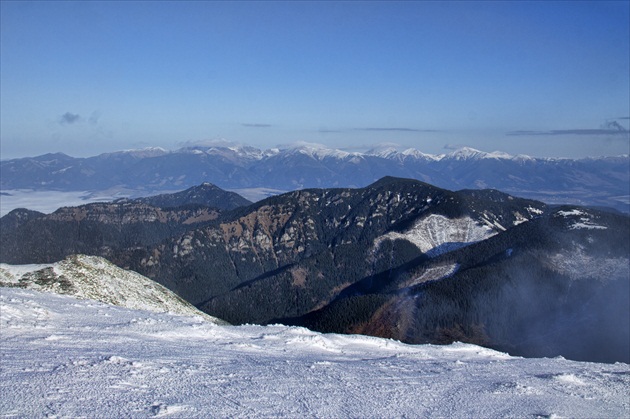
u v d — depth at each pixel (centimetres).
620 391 3325
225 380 2756
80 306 4912
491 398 2931
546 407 2786
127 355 3105
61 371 2509
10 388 2164
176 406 2150
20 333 3422
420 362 4222
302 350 4278
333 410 2427
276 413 2264
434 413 2566
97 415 1948
